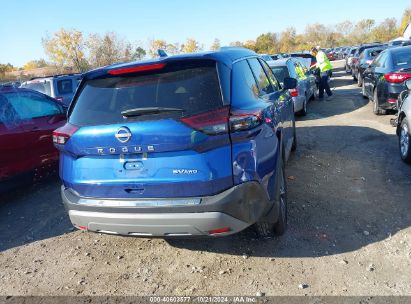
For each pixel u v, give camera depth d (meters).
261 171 3.20
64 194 3.47
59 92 12.28
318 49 13.89
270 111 3.76
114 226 3.19
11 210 5.39
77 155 3.31
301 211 4.41
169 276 3.45
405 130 5.66
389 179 5.18
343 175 5.48
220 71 3.16
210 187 2.98
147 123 2.98
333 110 11.26
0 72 52.62
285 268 3.37
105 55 46.31
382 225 3.95
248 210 3.08
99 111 3.26
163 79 3.19
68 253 4.04
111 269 3.66
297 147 7.22
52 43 45.66
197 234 3.06
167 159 3.01
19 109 5.75
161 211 3.04
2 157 5.36
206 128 2.92
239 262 3.54
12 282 3.58
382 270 3.22
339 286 3.07
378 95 9.34
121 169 3.14
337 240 3.74
